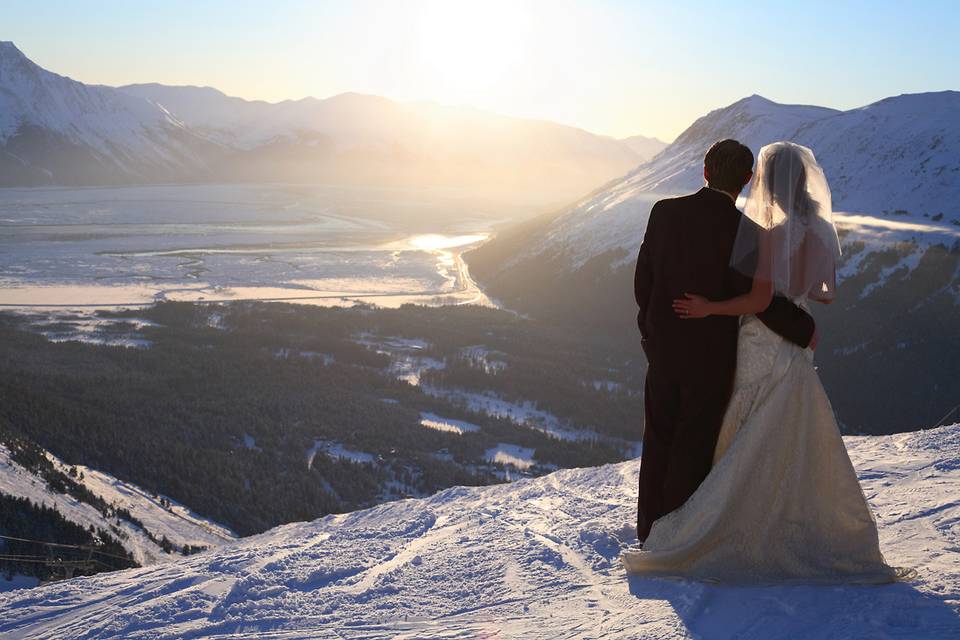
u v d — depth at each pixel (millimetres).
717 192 3932
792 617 2926
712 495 3670
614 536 4527
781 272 3648
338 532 5668
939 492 4672
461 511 6297
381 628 3209
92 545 33531
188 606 3627
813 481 3602
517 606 3414
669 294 3904
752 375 3770
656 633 2869
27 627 3580
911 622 2752
